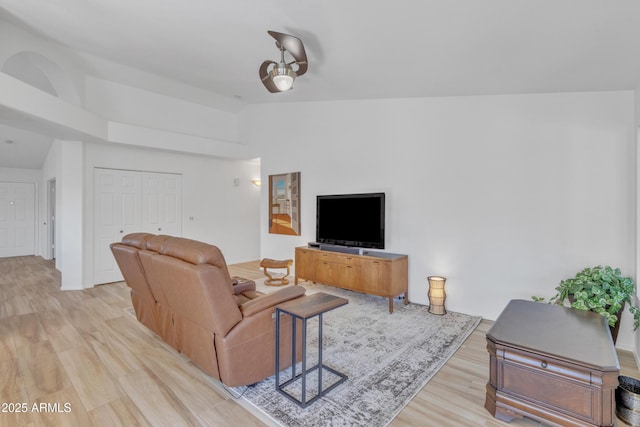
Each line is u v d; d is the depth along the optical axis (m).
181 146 5.47
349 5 2.09
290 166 5.38
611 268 2.66
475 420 1.84
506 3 1.77
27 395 2.05
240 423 1.81
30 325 3.24
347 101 4.55
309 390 2.12
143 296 2.89
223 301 1.93
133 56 3.91
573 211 2.97
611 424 1.53
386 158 4.16
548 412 1.67
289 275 5.42
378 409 1.93
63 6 2.88
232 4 2.42
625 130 2.76
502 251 3.34
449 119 3.65
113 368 2.39
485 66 2.67
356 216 4.14
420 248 3.88
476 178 3.48
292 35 2.66
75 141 4.68
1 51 3.32
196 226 6.20
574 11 1.74
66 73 4.24
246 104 6.08
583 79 2.63
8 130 5.89
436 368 2.41
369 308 3.79
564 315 2.14
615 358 1.58
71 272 4.69
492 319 3.41
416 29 2.24
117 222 5.19
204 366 2.17
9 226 7.52
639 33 1.86
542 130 3.11
